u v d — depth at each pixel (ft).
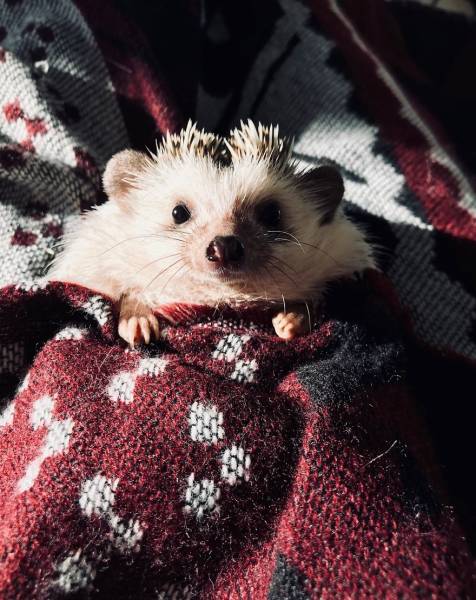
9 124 0.45
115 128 0.51
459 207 0.47
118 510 0.26
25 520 0.25
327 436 0.27
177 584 0.26
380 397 0.30
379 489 0.26
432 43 0.78
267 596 0.25
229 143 0.46
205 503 0.26
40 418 0.29
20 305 0.33
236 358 0.32
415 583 0.23
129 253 0.41
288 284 0.39
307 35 0.60
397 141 0.52
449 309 0.43
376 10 0.70
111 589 0.25
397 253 0.46
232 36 0.60
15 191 0.41
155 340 0.34
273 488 0.27
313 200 0.44
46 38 0.50
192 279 0.39
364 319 0.35
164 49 0.62
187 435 0.27
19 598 0.23
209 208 0.40
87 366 0.31
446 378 0.40
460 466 0.37
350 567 0.24
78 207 0.44
